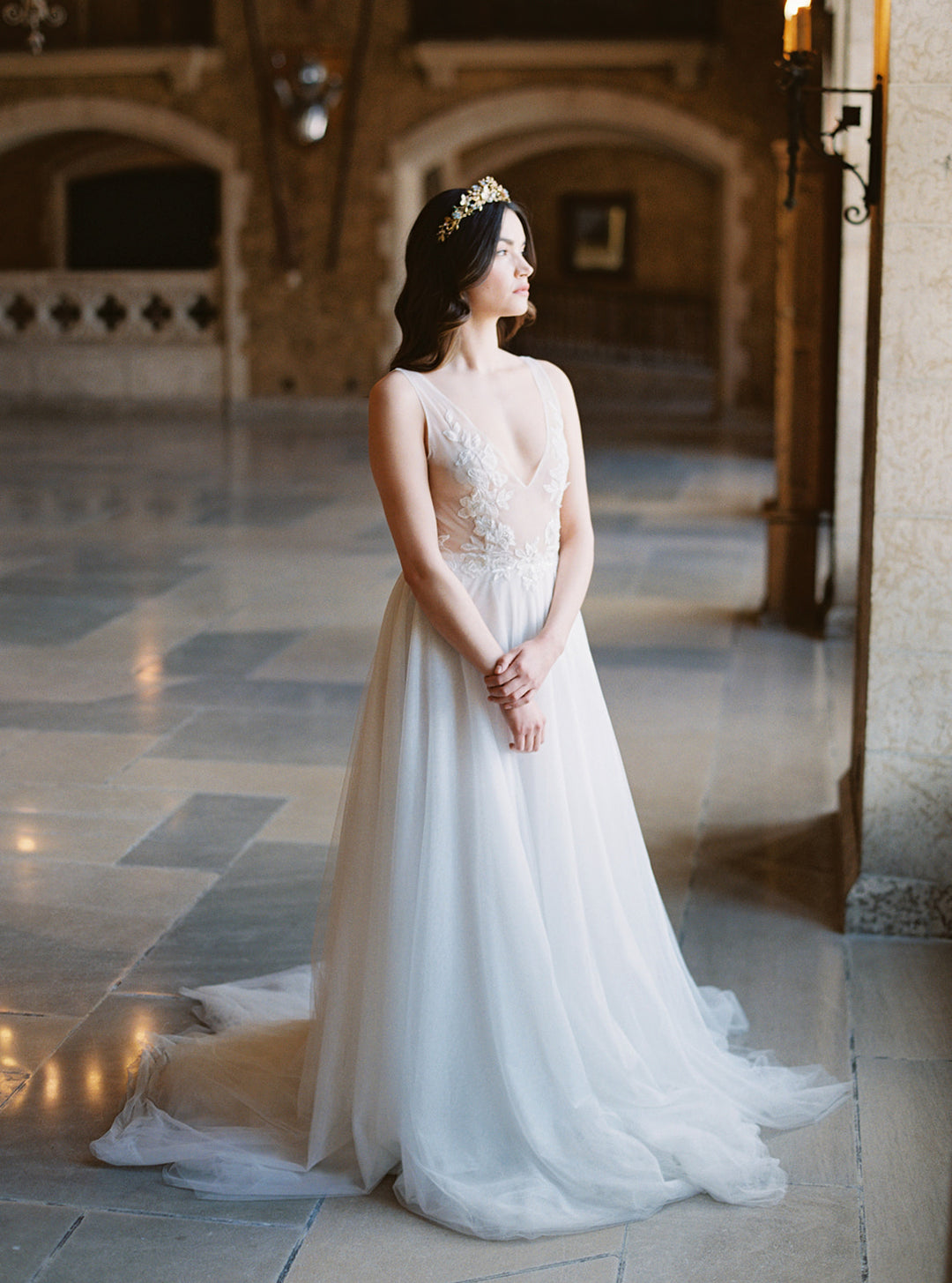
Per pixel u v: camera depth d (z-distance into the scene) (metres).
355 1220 2.34
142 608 6.94
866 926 3.41
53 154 19.28
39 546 8.53
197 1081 2.68
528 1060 2.36
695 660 6.06
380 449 2.34
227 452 13.30
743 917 3.52
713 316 20.05
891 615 3.27
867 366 3.71
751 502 10.43
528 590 2.40
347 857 2.44
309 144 15.74
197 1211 2.36
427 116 15.62
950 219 3.06
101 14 16.19
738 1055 2.83
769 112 15.00
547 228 20.75
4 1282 2.17
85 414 16.80
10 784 4.47
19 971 3.22
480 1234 2.29
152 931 3.43
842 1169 2.48
